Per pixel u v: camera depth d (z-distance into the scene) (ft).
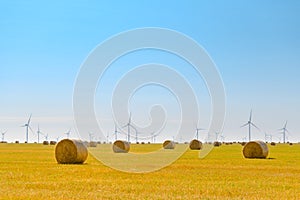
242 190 76.13
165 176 98.02
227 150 256.93
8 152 205.57
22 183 82.38
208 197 68.64
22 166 119.75
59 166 122.42
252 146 175.52
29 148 266.16
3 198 65.05
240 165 129.59
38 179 89.40
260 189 77.51
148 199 66.23
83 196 67.97
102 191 73.77
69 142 139.54
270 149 281.33
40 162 138.31
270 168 118.93
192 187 79.46
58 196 67.46
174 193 72.59
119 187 78.74
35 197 66.13
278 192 74.02
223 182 87.15
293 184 84.48
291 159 164.45
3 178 90.33
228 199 66.85
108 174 101.14
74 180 88.43
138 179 91.71
